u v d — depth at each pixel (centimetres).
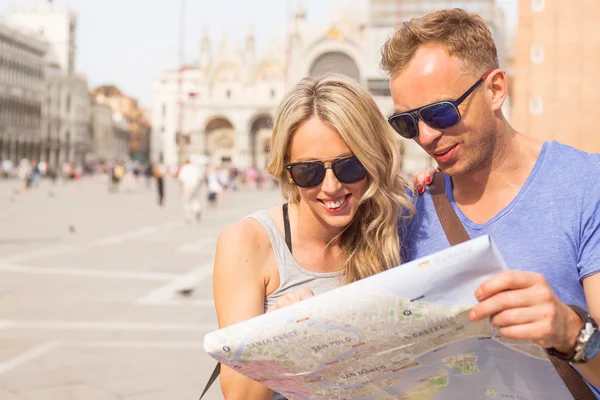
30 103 8356
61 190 4012
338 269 185
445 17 166
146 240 1430
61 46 9506
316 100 171
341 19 6744
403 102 172
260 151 8225
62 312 718
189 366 527
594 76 2347
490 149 170
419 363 143
